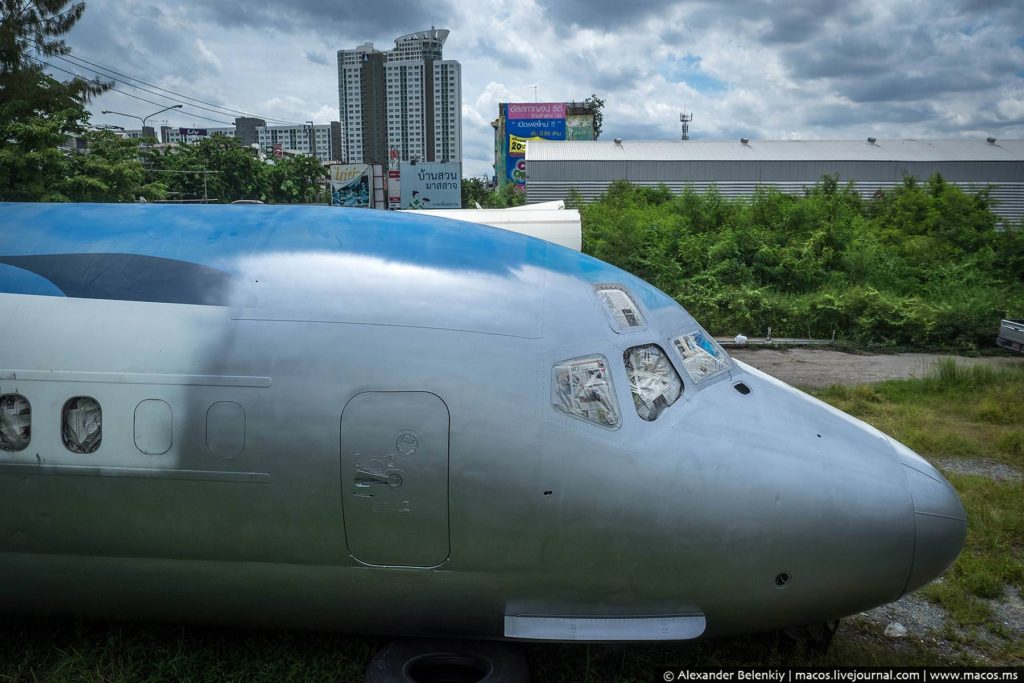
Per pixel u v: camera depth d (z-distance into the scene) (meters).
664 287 20.47
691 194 26.47
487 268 4.11
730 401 4.16
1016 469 8.34
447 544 3.67
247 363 3.69
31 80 19.39
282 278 3.93
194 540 3.75
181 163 56.31
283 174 65.00
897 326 17.88
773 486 3.77
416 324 3.77
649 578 3.76
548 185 39.66
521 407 3.66
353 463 3.60
